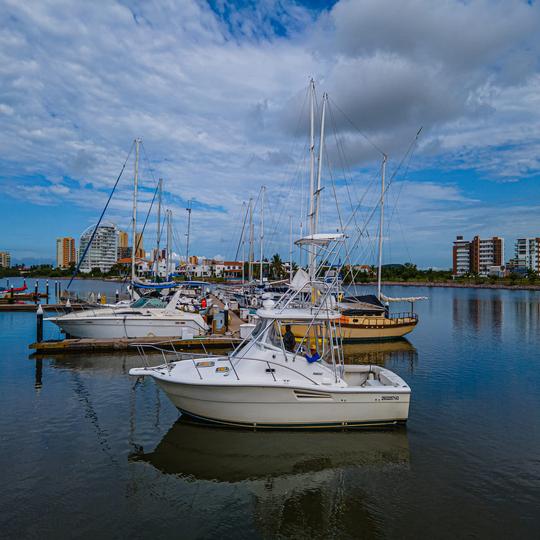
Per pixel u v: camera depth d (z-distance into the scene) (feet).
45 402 41.55
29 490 25.58
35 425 35.65
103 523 22.61
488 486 26.99
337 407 34.22
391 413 35.14
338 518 23.62
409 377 54.75
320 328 38.29
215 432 34.45
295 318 36.01
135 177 104.32
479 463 30.12
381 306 89.71
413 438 34.24
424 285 412.57
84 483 26.63
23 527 22.02
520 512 24.07
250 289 160.66
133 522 22.80
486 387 49.88
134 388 46.52
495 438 34.42
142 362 59.36
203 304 109.70
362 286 338.75
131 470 28.53
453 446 32.89
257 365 34.53
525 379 53.83
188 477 27.89
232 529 22.52
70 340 66.74
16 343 72.95
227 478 27.94
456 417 39.24
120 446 31.94
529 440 34.06
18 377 51.11
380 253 97.96
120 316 71.10
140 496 25.44
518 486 26.96
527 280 385.09
